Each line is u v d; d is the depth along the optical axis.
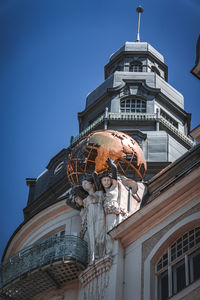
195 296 21.66
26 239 32.25
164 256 24.42
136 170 30.23
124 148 30.00
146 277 24.17
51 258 26.20
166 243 24.44
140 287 24.16
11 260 27.19
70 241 26.66
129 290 24.45
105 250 26.12
